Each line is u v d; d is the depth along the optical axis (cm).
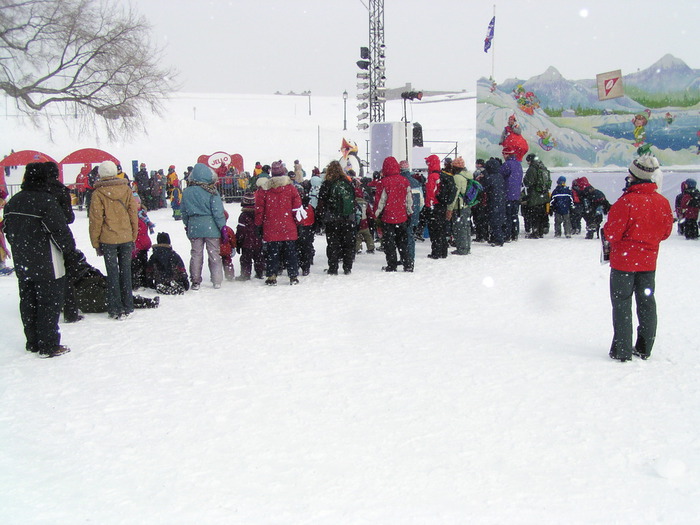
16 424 459
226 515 337
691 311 748
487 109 1962
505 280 945
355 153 1811
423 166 1875
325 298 849
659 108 1852
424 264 1099
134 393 515
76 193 2631
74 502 352
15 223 598
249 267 1001
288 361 588
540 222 1421
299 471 383
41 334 611
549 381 529
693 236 1359
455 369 560
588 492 355
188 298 868
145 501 352
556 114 1927
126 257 766
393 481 369
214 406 486
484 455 400
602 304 791
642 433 429
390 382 530
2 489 368
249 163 3694
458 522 327
